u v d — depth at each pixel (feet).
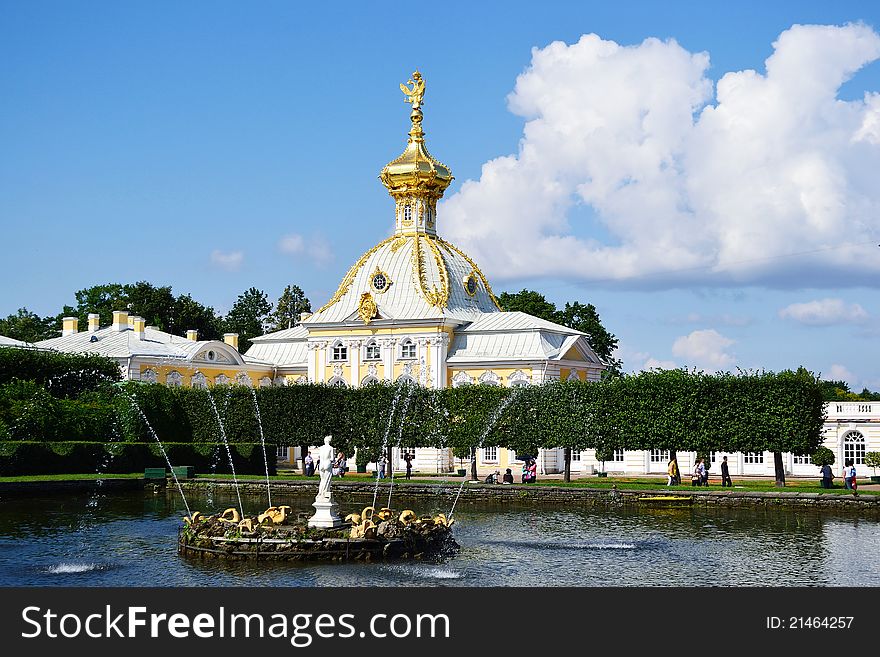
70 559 141.49
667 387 258.98
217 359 372.38
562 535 169.99
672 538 166.09
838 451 298.15
